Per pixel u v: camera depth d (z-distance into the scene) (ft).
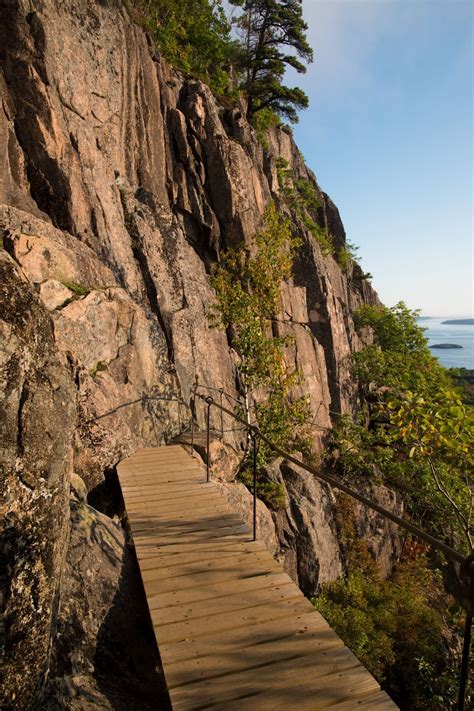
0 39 36.09
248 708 10.03
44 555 10.58
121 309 35.45
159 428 36.29
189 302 48.78
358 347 119.96
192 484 24.73
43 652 9.84
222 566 16.20
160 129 58.59
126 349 34.86
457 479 51.55
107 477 27.09
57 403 11.99
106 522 17.84
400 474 74.23
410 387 89.15
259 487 50.08
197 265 56.24
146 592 14.53
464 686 6.58
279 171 113.91
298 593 14.60
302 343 81.56
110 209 43.29
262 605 13.93
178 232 52.75
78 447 24.91
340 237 160.86
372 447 83.82
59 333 28.43
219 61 96.32
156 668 14.33
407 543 79.00
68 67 41.01
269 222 54.34
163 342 41.78
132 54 54.29
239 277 62.75
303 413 52.01
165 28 81.00
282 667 11.31
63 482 12.08
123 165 50.60
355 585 55.52
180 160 61.21
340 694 10.43
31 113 36.32
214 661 11.48
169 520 20.11
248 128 81.87
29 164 36.68
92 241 39.27
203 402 45.27
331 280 110.11
